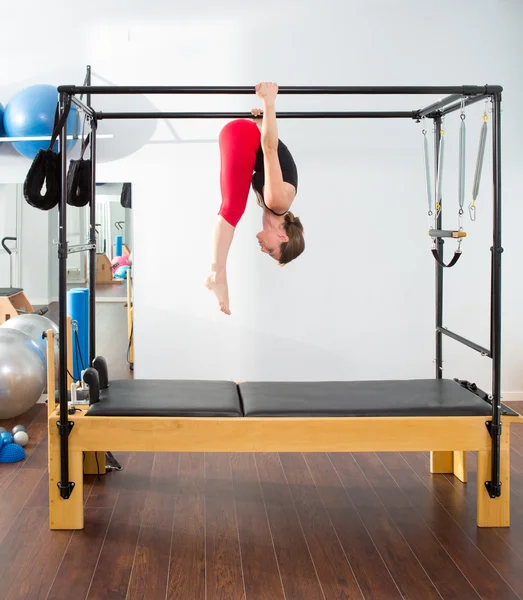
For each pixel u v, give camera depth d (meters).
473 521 3.37
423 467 4.12
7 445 4.16
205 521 3.35
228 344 5.34
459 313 5.38
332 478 3.94
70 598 2.66
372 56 5.17
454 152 5.25
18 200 5.50
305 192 5.23
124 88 3.06
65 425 3.20
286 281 5.30
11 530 3.23
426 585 2.78
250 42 5.12
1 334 4.79
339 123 5.20
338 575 2.85
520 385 5.48
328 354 5.38
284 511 3.48
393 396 3.52
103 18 5.07
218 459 4.25
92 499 3.60
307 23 5.12
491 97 3.14
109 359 5.48
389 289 5.35
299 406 3.35
